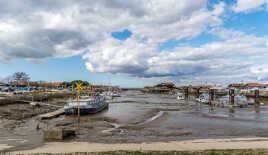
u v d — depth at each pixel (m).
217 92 133.00
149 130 26.66
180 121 34.00
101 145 17.45
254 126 29.50
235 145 17.42
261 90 107.88
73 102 44.69
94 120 35.47
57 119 36.81
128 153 13.48
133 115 42.22
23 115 38.72
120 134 24.11
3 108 46.47
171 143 18.41
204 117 38.78
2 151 15.55
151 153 13.52
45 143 18.80
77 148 16.08
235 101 72.00
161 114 43.56
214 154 13.29
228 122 32.97
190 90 181.00
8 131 25.28
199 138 22.06
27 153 14.06
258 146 17.06
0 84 126.75
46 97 76.69
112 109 55.62
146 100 97.56
